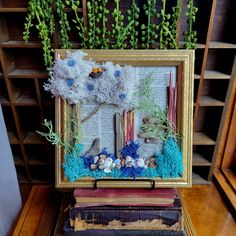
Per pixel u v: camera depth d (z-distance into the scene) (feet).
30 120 3.68
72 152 2.57
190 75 2.49
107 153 2.61
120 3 2.90
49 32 2.77
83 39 2.77
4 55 2.97
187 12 2.70
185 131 2.55
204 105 3.24
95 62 2.47
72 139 2.57
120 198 2.61
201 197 3.43
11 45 2.88
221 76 3.07
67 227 2.64
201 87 3.11
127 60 2.47
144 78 2.52
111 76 2.42
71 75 2.38
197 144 3.49
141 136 2.58
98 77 2.44
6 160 2.83
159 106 2.56
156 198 2.61
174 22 2.69
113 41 2.89
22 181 3.85
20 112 3.57
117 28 2.68
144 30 2.81
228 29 3.06
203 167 3.75
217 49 3.19
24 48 3.06
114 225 2.63
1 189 2.78
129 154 2.58
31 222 3.05
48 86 2.52
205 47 2.87
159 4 2.90
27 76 3.07
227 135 3.56
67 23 2.71
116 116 2.56
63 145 2.55
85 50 2.48
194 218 3.08
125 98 2.45
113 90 2.45
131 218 2.60
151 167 2.59
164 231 2.63
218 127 3.38
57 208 3.23
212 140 3.51
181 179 2.57
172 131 2.57
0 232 2.84
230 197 3.30
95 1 2.64
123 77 2.42
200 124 3.70
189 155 2.57
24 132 3.63
